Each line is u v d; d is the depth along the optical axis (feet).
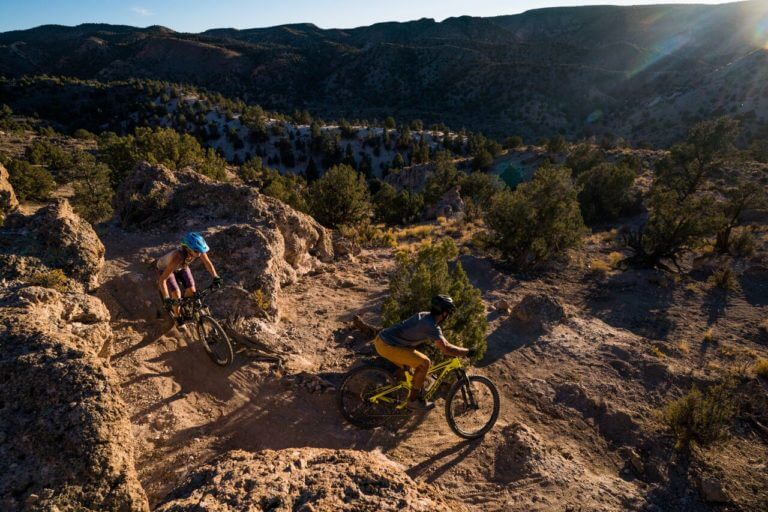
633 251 66.28
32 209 113.60
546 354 28.35
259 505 8.34
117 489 9.12
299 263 38.04
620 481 17.02
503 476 15.81
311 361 22.47
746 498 16.84
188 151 136.67
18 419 9.82
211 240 27.07
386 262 47.57
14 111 639.35
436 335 15.53
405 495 9.06
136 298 22.89
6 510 8.28
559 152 238.48
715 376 26.76
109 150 135.13
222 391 18.30
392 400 17.08
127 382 17.21
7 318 13.01
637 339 32.45
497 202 53.83
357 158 526.57
